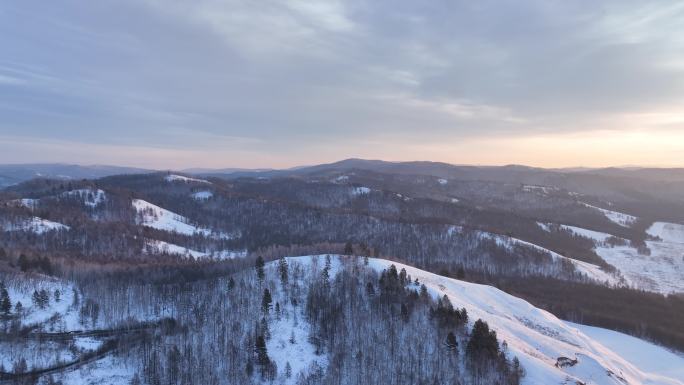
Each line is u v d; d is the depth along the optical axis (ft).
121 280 625.82
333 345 431.02
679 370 526.98
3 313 490.90
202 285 561.43
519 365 392.88
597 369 441.27
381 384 385.09
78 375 418.51
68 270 654.53
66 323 508.94
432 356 405.59
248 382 395.14
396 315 452.76
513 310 545.44
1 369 421.59
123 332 495.41
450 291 534.78
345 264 557.33
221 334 447.42
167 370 409.90
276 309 474.49
